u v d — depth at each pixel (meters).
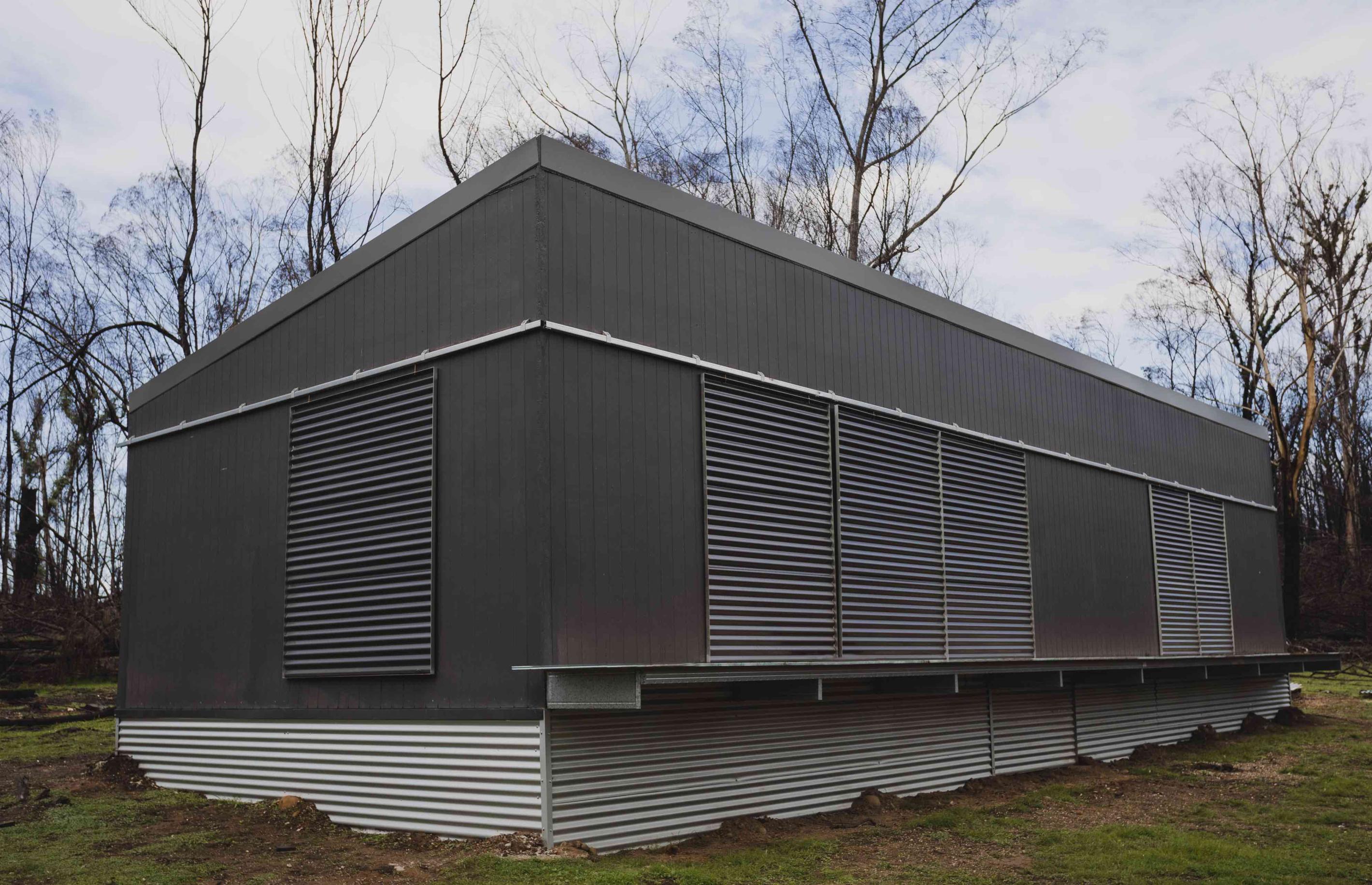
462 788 8.41
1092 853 8.52
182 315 25.98
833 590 10.49
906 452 11.74
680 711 8.89
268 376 11.03
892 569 11.23
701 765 8.98
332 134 25.31
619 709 7.42
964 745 12.02
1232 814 10.36
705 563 9.30
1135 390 16.78
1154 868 7.96
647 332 9.17
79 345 26.78
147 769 11.57
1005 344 13.88
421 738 8.80
